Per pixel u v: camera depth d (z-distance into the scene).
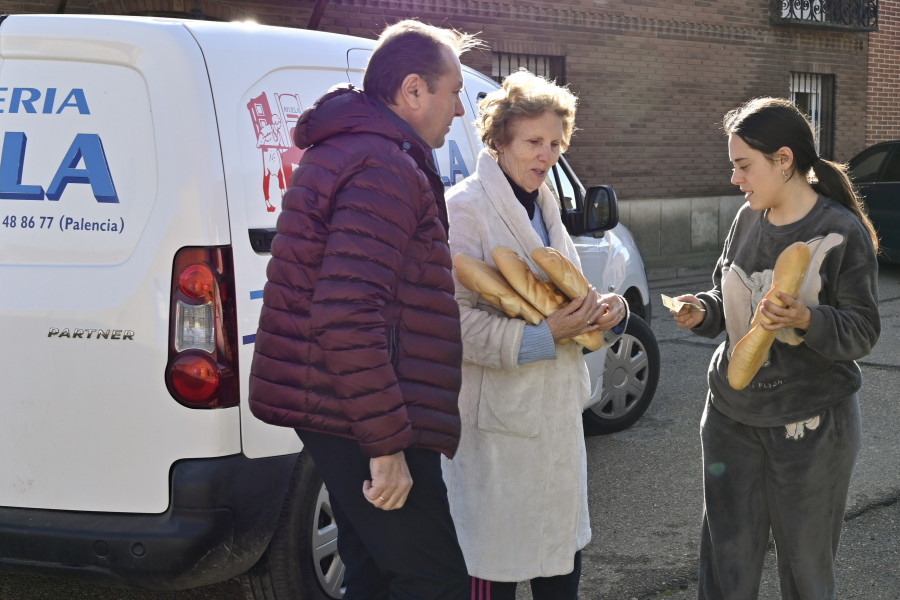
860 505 4.36
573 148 12.59
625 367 5.53
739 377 2.41
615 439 5.45
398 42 2.22
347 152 2.08
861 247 2.41
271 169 3.10
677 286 11.98
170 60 2.89
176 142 2.86
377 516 2.21
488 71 11.67
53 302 2.88
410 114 2.23
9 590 3.66
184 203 2.83
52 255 2.91
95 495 2.88
